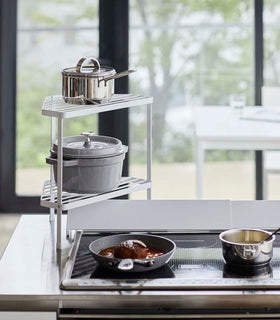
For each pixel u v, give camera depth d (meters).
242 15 5.18
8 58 5.23
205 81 5.28
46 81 5.31
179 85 5.30
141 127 5.32
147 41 5.23
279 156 4.86
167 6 5.20
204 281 2.01
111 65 5.22
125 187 2.49
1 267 2.14
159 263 2.08
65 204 2.24
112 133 5.29
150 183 2.50
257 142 4.11
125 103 2.37
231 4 5.18
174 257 2.22
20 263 2.18
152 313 1.97
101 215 2.43
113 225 2.42
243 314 1.97
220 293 1.95
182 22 5.22
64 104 2.36
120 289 1.97
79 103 2.32
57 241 2.29
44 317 1.97
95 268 2.13
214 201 2.46
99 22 5.18
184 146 5.37
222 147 4.14
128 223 2.43
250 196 5.36
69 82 2.32
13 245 2.33
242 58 5.24
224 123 4.48
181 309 1.97
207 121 4.55
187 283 2.00
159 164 5.38
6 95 5.27
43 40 5.26
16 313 1.97
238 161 5.33
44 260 2.20
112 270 2.10
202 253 2.26
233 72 5.26
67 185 2.32
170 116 5.32
